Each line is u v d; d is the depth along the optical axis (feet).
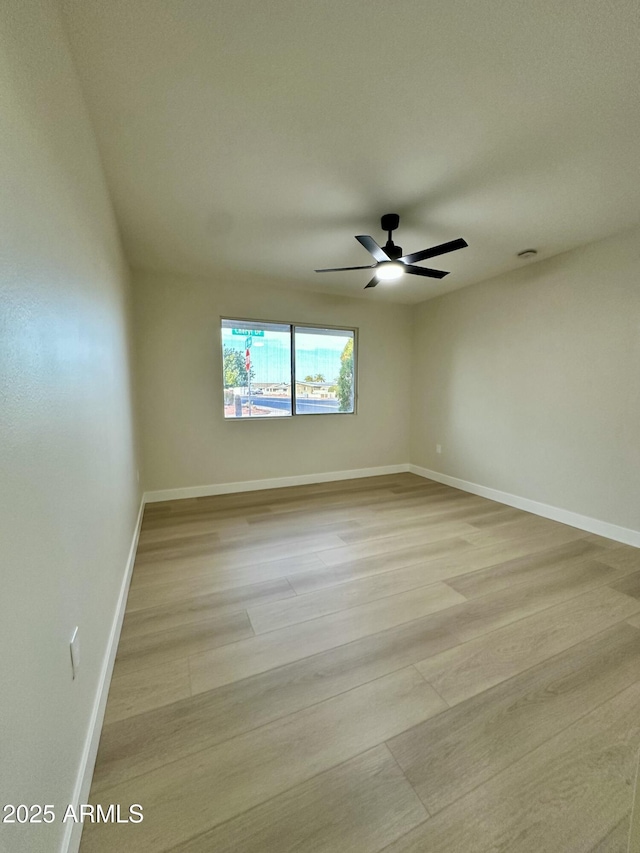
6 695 2.09
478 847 3.13
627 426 9.31
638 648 5.57
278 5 3.84
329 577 7.66
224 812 3.36
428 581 7.48
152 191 7.27
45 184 3.10
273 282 13.48
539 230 9.12
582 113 5.34
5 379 2.17
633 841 2.98
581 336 10.25
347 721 4.33
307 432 15.29
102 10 3.81
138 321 12.15
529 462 11.90
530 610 6.50
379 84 4.83
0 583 2.06
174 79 4.68
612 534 9.68
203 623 6.14
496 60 4.49
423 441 16.78
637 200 7.75
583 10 3.89
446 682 4.91
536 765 3.82
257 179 6.95
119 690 4.75
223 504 12.58
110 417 6.08
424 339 16.46
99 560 4.63
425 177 6.92
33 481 2.57
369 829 3.25
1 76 2.30
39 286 2.83
